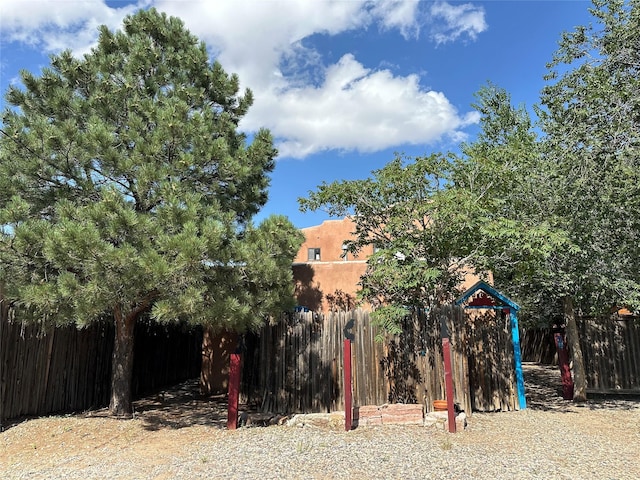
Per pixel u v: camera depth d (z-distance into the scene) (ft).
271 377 29.30
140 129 24.58
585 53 36.83
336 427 23.88
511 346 31.07
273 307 25.93
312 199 32.55
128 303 22.45
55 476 16.65
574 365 34.06
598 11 36.52
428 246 29.01
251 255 23.31
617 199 29.76
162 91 27.94
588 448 20.49
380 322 26.48
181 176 24.36
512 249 27.68
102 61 26.76
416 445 20.29
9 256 19.99
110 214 20.36
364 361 28.60
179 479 16.11
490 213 28.63
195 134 24.17
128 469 17.31
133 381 36.06
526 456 19.04
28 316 23.06
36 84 26.23
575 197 30.50
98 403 31.89
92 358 31.58
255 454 19.02
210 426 24.94
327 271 41.93
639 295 29.94
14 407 24.90
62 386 28.53
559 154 33.50
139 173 22.80
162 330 41.65
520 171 31.81
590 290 32.04
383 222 32.17
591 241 31.09
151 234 20.94
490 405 29.73
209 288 22.57
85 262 19.08
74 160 23.63
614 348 36.73
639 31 32.65
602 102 31.78
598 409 30.27
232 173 25.29
